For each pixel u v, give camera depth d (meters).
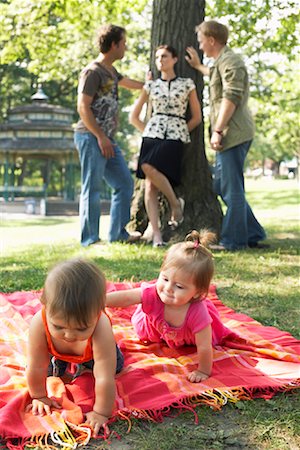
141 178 7.02
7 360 3.23
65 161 29.22
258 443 2.40
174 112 6.85
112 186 7.54
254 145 59.47
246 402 2.77
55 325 2.52
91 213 7.46
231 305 4.46
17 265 6.34
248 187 30.77
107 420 2.56
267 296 4.70
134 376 3.01
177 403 2.73
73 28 15.27
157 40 7.33
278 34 13.22
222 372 3.12
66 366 3.06
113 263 6.06
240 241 6.98
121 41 7.13
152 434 2.48
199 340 3.08
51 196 33.00
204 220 7.41
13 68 32.25
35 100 28.62
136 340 3.62
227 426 2.55
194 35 7.30
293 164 85.00
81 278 2.49
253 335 3.65
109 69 7.21
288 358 3.27
